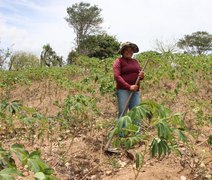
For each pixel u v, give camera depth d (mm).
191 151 4855
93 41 31203
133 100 5430
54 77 11227
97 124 6074
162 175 4348
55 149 5496
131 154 4848
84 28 56906
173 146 3428
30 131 5863
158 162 4688
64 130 6184
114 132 2771
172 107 7109
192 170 4426
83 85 8531
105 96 8258
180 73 8984
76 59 13797
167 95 7449
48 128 5961
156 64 10492
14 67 15836
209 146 5133
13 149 2184
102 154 5148
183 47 37875
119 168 4691
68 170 4805
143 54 11797
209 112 6652
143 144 5152
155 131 4945
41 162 2078
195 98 7641
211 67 9234
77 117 6395
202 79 9023
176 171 4449
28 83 11164
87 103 6188
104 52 29547
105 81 7219
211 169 4516
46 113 7520
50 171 2041
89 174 4660
